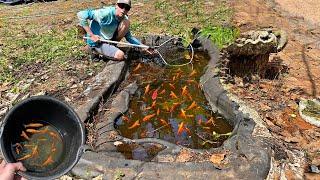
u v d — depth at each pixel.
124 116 4.26
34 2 8.22
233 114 4.08
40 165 2.02
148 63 5.42
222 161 3.38
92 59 5.34
